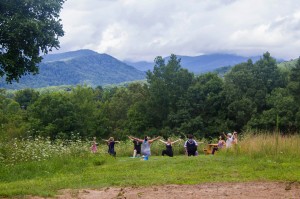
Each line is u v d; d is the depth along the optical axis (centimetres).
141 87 8500
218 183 973
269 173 1128
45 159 1477
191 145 1998
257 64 6381
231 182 985
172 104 6412
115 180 1084
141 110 6669
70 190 924
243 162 1438
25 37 1312
